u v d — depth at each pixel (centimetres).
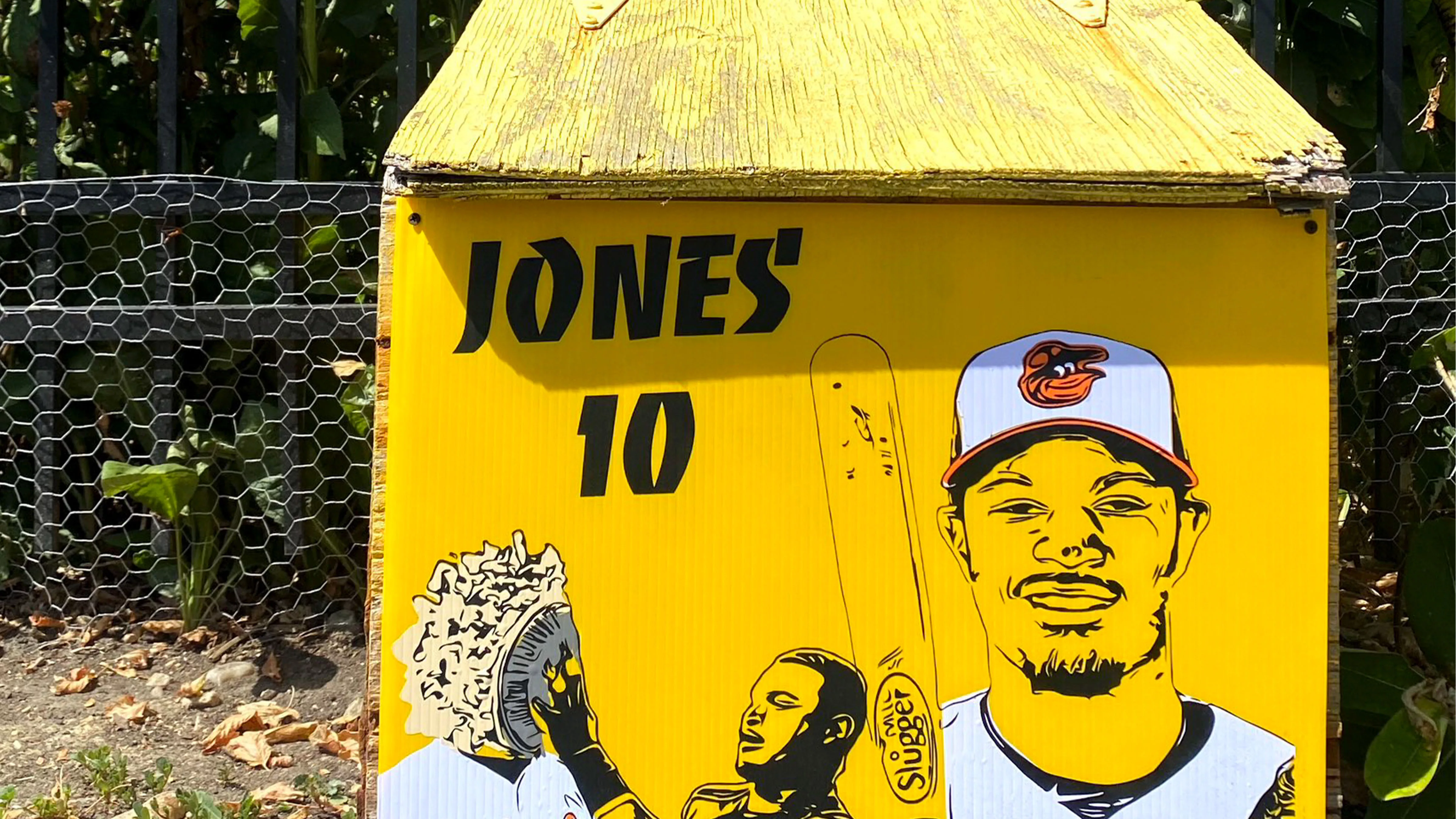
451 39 271
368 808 140
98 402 257
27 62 257
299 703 230
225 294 255
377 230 249
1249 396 141
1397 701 176
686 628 140
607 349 140
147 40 271
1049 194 135
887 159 135
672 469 140
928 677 141
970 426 141
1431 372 242
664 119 145
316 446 260
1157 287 141
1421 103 248
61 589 266
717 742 140
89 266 256
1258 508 141
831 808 141
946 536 141
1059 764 141
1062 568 141
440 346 138
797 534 140
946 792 141
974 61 163
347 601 265
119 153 274
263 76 292
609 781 139
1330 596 142
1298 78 246
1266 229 141
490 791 139
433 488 138
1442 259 248
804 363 141
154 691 231
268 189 223
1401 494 252
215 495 252
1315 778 140
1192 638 141
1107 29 174
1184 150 137
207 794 186
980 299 141
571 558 139
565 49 165
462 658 138
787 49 167
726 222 140
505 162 132
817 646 140
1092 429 141
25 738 212
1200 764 140
